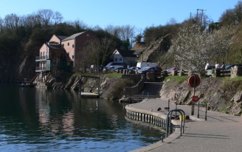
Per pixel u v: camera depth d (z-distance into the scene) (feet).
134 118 165.07
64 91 381.60
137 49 532.73
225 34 334.44
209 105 161.17
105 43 463.01
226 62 279.08
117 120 165.17
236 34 333.21
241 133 89.10
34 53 574.97
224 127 99.25
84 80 376.89
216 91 167.63
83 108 218.79
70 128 144.66
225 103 154.40
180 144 75.20
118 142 116.67
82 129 141.90
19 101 265.75
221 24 417.90
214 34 289.53
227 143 76.59
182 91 198.59
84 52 445.37
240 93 148.15
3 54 595.06
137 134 129.49
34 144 115.24
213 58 272.72
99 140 120.37
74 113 194.49
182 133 88.17
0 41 599.16
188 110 150.10
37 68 520.01
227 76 182.09
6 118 175.22
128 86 276.82
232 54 285.84
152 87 267.80
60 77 444.96
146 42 530.68
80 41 482.28
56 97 302.86
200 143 76.43
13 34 613.52
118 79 288.92
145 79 277.85
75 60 472.85
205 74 214.48
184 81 208.44
